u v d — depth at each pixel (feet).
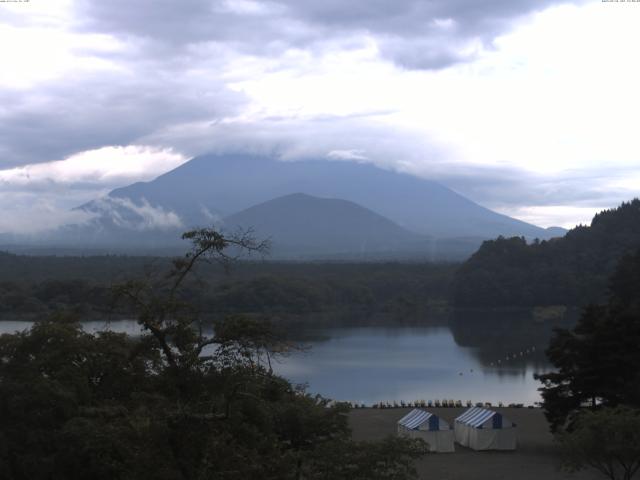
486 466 191.42
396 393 332.80
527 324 645.92
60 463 109.19
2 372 122.42
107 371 122.83
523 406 289.74
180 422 90.38
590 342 204.44
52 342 125.08
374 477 104.88
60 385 115.14
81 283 587.68
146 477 87.20
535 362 431.02
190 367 96.84
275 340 101.19
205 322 101.45
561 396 209.46
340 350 482.69
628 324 207.62
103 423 105.81
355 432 228.43
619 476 175.11
